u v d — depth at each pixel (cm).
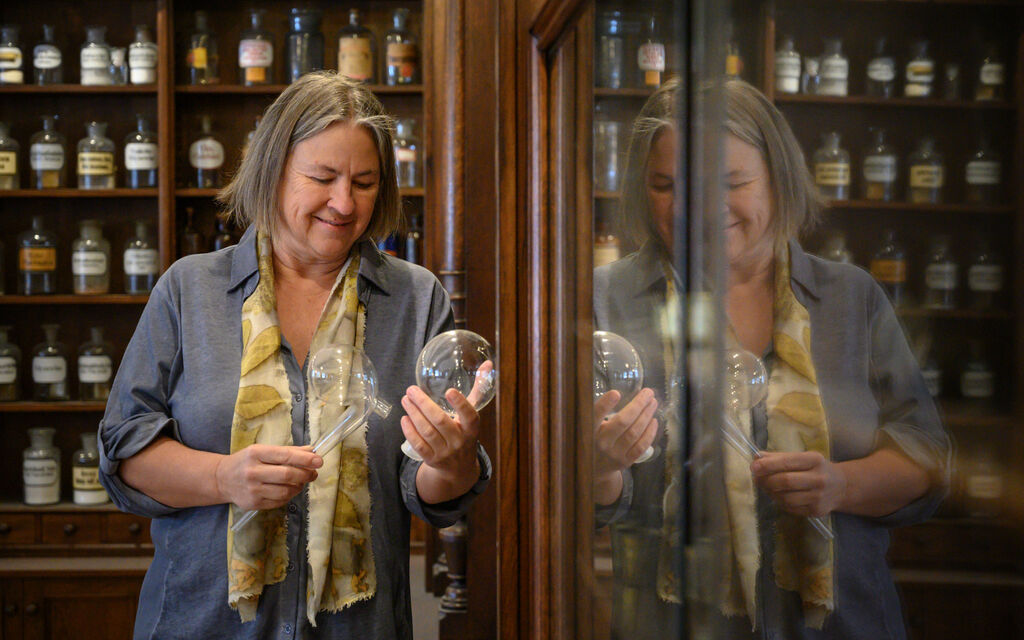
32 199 409
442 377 146
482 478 164
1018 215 27
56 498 391
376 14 423
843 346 39
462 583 297
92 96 409
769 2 46
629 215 77
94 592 374
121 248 412
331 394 147
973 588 29
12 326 408
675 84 64
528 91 131
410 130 413
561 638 118
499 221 146
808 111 42
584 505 100
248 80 400
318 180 158
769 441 48
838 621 40
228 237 402
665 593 67
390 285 170
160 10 389
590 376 95
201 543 157
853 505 38
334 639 158
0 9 410
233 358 162
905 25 33
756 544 50
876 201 35
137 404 160
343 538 157
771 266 46
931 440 32
